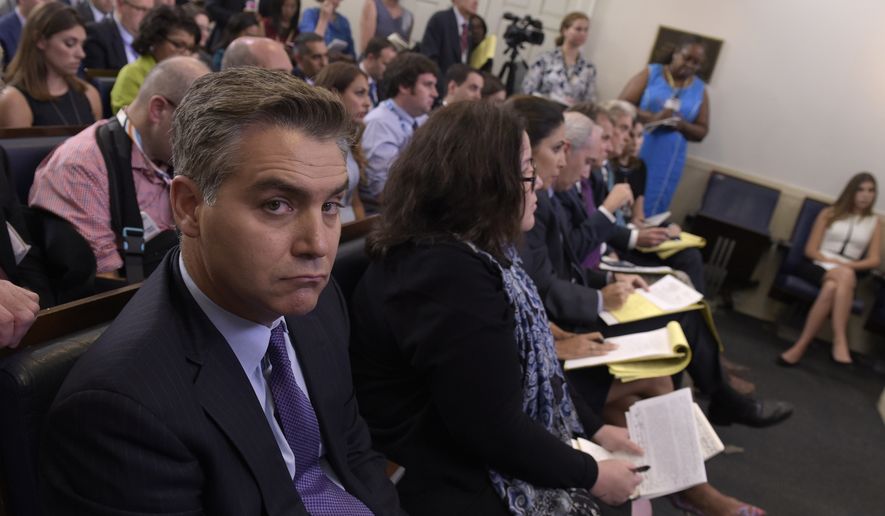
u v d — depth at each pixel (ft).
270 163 2.10
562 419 4.68
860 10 13.93
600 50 16.97
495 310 3.76
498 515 3.95
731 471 8.28
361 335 4.16
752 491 7.94
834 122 14.69
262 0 14.85
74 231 4.94
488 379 3.65
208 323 2.48
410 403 4.08
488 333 3.67
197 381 2.36
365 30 15.62
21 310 2.56
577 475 3.96
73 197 4.97
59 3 7.72
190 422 2.24
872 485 8.61
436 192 3.96
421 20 17.95
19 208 4.73
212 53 14.65
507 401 3.72
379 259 4.10
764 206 14.97
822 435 9.76
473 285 3.73
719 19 15.39
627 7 16.39
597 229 7.93
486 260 3.89
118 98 8.61
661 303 6.80
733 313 14.93
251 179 2.12
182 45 8.51
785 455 8.93
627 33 16.56
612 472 4.22
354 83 8.58
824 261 13.38
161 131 5.16
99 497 2.05
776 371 12.02
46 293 4.88
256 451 2.47
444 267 3.75
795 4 14.56
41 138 5.67
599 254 8.45
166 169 5.52
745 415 7.41
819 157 14.99
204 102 2.15
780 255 14.79
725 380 7.28
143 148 5.31
